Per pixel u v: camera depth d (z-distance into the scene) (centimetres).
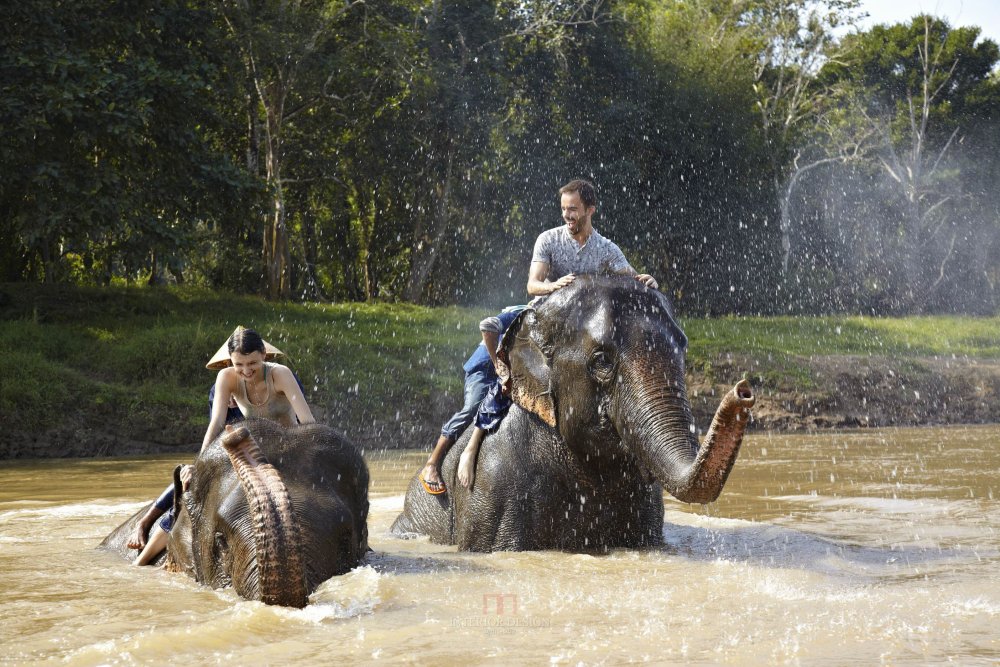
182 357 1645
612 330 534
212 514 446
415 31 2606
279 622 380
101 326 1825
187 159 1991
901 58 4569
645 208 3284
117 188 1830
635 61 3228
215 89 2117
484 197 3216
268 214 2156
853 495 830
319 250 3531
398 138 2916
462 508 607
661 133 3206
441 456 650
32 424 1419
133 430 1462
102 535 665
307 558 420
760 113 3644
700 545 592
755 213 3453
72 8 1867
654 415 500
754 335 2219
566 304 559
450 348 1948
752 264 3512
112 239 2061
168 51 1994
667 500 822
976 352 2241
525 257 3247
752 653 341
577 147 3155
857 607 413
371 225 3406
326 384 1653
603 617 397
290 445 464
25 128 1686
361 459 491
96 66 1820
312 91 2625
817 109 4281
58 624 393
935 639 359
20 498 891
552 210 3133
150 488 969
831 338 2278
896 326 2531
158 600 427
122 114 1758
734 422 420
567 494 577
